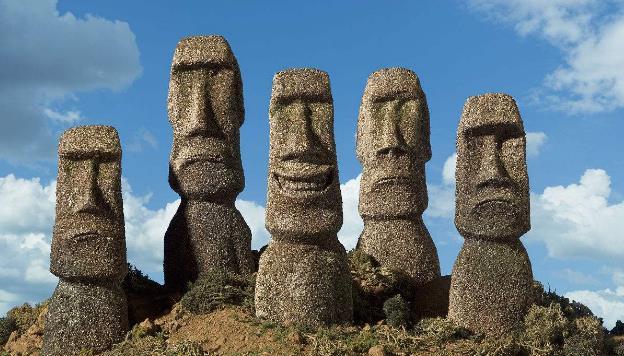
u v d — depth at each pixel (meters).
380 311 22.81
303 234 21.14
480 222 21.58
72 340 21.45
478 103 21.72
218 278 22.66
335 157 21.69
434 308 23.33
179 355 19.92
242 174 24.66
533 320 21.12
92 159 22.05
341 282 21.47
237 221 24.34
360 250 24.80
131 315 22.69
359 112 25.75
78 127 22.25
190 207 24.19
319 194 21.23
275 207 21.33
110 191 21.95
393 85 24.48
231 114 24.39
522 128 21.67
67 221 21.69
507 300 21.34
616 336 23.48
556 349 20.72
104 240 21.67
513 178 21.55
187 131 24.11
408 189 24.47
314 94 21.80
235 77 24.66
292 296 21.08
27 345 22.61
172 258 24.12
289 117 21.67
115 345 21.33
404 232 24.53
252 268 24.36
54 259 21.73
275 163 21.52
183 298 22.50
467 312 21.47
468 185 21.80
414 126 24.45
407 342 20.38
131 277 24.16
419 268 24.42
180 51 24.45
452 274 22.12
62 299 21.70
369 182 24.73
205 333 21.03
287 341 20.08
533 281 22.16
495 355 20.03
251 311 21.81
